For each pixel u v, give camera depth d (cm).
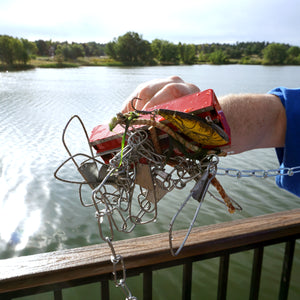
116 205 89
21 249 707
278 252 681
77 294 555
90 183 88
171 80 106
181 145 86
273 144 126
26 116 2006
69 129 1672
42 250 704
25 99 2711
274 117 121
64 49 11150
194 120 77
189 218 823
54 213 852
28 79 4878
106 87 3803
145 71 7331
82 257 109
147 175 88
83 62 11019
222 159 1228
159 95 99
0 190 977
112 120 78
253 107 118
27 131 1633
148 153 87
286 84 3788
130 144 83
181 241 119
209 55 13438
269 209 870
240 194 952
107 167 91
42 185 1013
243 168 1138
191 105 81
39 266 104
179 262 121
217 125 83
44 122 1844
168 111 76
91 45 14750
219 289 136
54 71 7394
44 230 780
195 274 611
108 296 116
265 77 5038
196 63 12825
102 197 81
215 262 650
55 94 3058
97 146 93
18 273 101
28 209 875
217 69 8325
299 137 116
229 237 123
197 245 118
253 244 132
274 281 586
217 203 895
